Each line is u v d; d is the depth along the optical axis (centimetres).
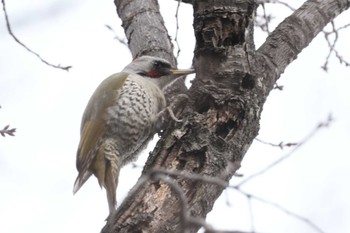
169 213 876
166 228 869
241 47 998
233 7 993
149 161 948
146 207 880
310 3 1169
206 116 970
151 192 891
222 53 991
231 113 970
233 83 986
